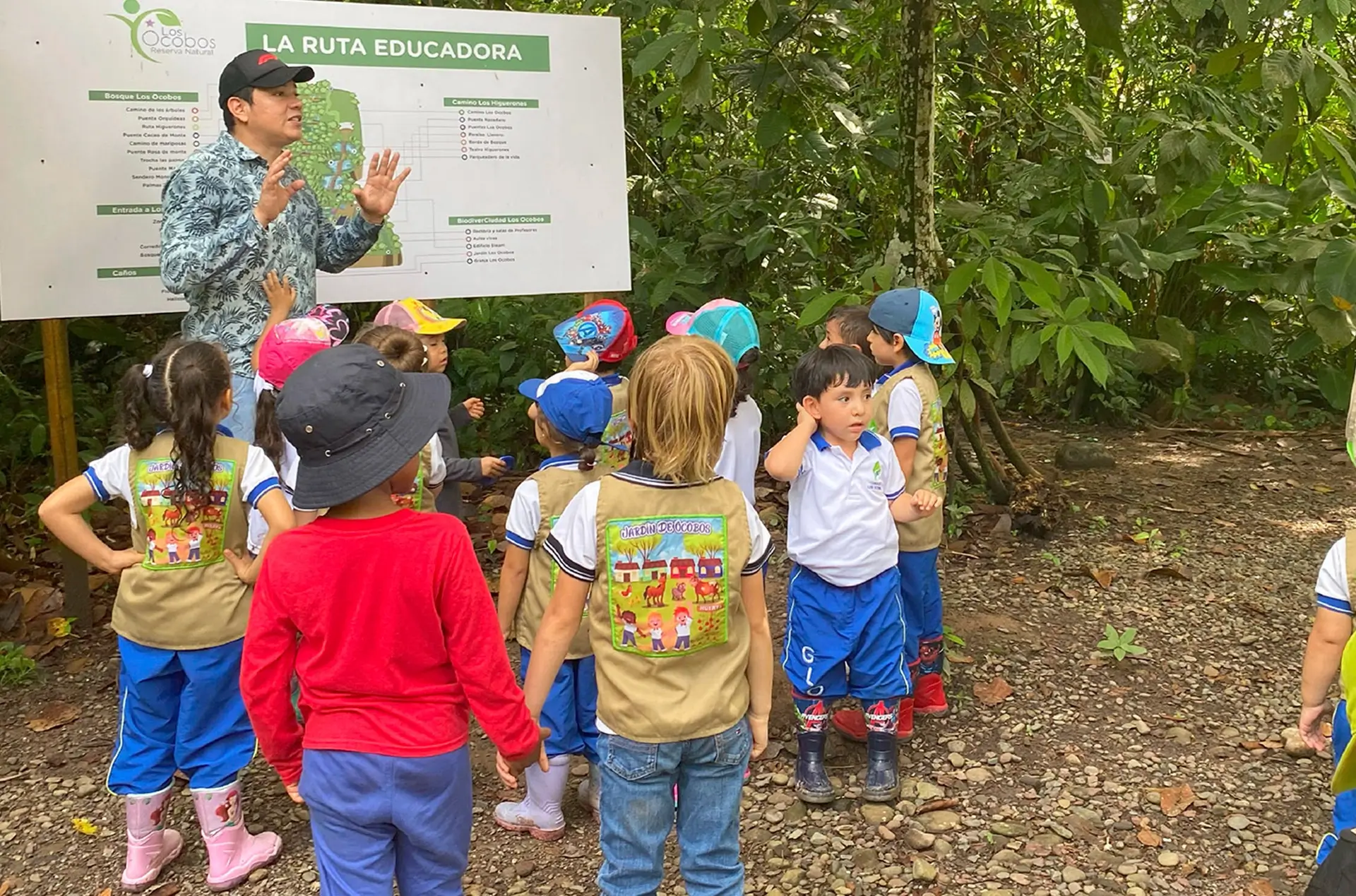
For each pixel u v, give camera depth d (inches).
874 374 111.3
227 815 102.7
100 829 113.7
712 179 234.8
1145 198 249.9
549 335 231.0
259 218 117.7
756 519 84.4
